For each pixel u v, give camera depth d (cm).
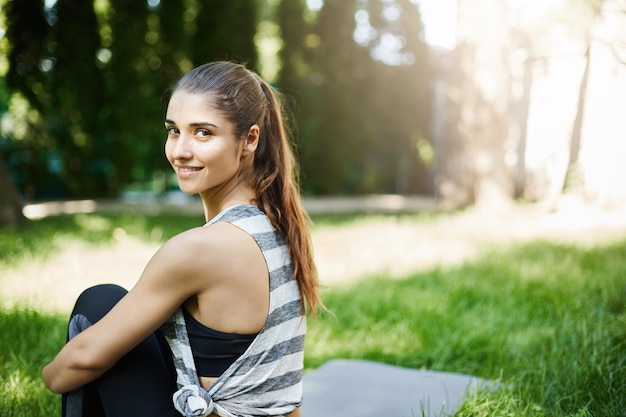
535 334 316
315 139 1417
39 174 1224
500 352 292
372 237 700
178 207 1176
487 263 506
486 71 959
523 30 975
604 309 337
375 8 1416
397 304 387
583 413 204
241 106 138
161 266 126
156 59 1066
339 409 236
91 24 925
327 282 462
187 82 139
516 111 1247
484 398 217
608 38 710
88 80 940
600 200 786
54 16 889
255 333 132
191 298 132
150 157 1251
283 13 1322
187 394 129
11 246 532
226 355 131
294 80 1345
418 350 318
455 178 1210
